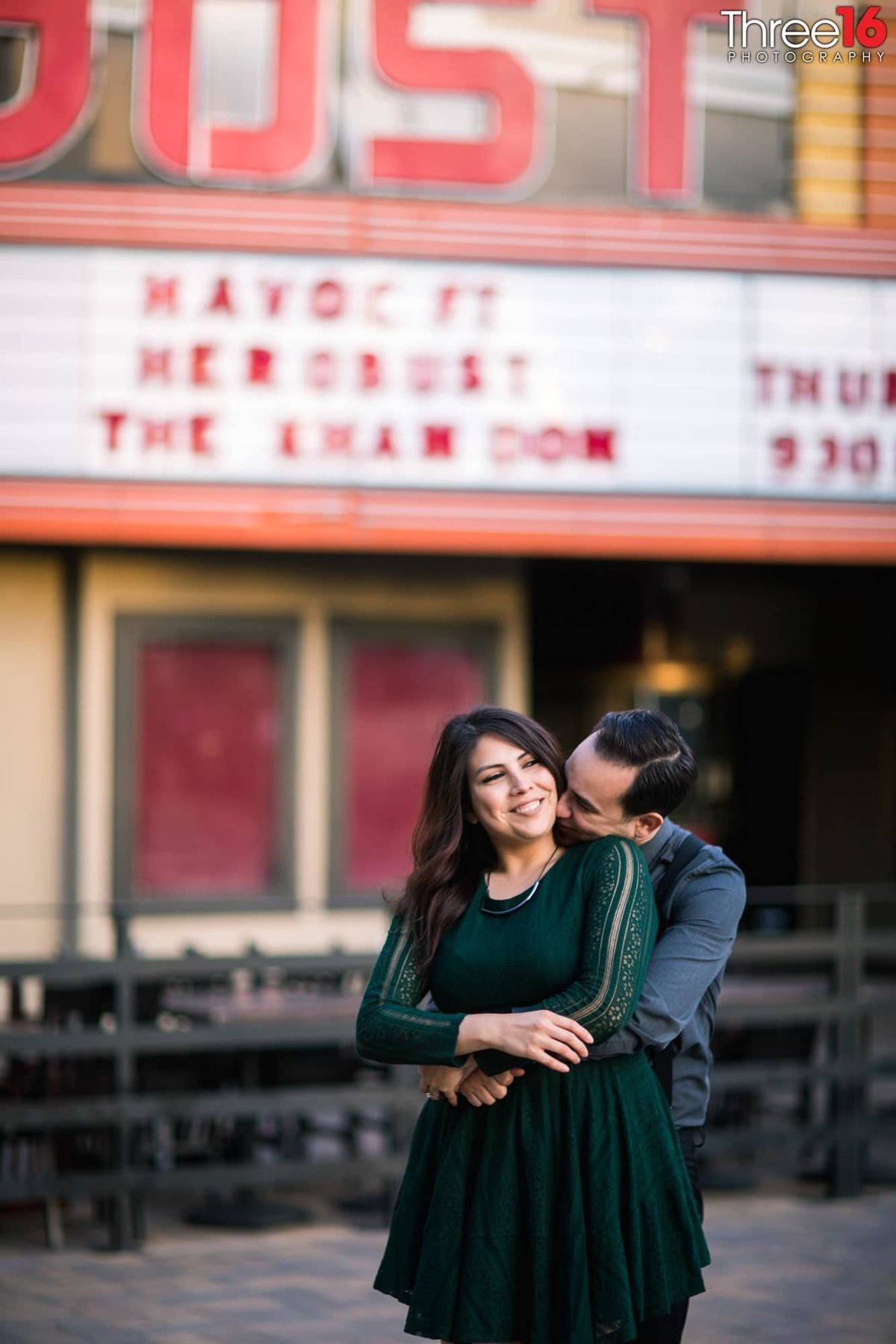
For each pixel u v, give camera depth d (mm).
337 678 10203
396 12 9195
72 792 9750
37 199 8844
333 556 10219
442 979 3016
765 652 14625
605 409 9312
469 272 9195
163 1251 6043
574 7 9461
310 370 9086
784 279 9438
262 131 9078
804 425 9484
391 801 10305
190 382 8977
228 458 9023
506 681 10461
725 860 3254
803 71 9664
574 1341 2875
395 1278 3096
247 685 10102
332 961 6449
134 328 8922
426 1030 2906
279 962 6391
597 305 9297
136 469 8930
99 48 9000
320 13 9109
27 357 8844
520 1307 2955
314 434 9086
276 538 9062
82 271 8875
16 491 8836
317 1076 6680
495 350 9227
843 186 9672
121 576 9859
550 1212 2955
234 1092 7281
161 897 9883
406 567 10336
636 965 2906
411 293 9156
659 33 9438
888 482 9547
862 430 9523
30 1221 6605
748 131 9648
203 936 9859
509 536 9250
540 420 9266
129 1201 6152
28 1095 6461
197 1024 7242
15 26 8906
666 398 9359
